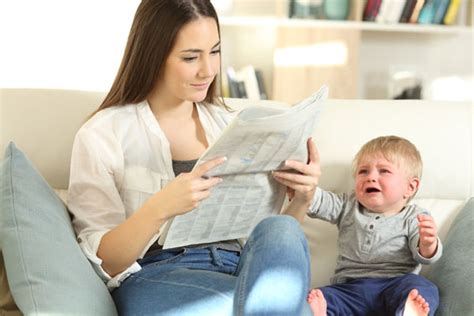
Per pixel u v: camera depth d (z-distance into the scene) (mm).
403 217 1979
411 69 3994
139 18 1729
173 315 1474
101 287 1520
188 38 1684
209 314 1453
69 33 3396
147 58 1729
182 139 1824
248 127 1484
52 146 1933
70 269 1449
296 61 3621
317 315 1797
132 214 1685
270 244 1385
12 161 1572
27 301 1393
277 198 1719
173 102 1808
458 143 2090
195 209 1591
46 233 1479
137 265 1634
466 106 2143
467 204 2041
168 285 1532
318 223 2061
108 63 3424
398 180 1974
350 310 1896
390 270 1946
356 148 2070
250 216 1700
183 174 1553
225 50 3830
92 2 3387
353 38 3641
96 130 1720
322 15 3688
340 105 2125
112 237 1559
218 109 1916
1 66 3387
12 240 1443
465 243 1901
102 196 1674
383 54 4004
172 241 1620
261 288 1346
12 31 3373
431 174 2082
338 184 2068
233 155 1546
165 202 1529
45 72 3406
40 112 1942
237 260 1731
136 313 1510
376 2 3684
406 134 2088
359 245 1968
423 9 3764
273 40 3820
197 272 1565
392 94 3898
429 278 1949
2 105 1937
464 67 4027
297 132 1570
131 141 1753
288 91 3639
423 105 2137
